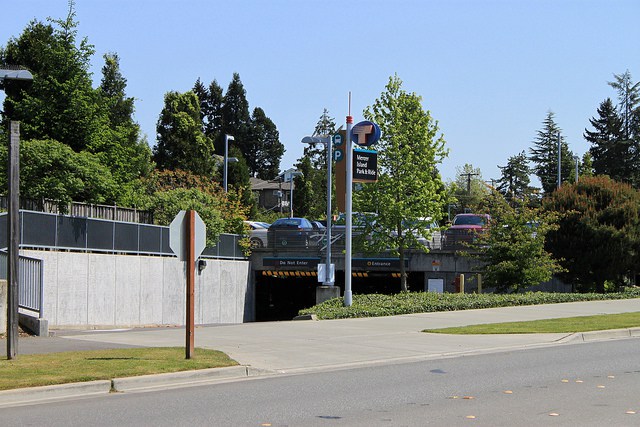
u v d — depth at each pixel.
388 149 34.56
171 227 13.71
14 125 13.53
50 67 35.94
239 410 10.19
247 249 41.00
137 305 31.05
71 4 36.56
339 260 40.88
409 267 39.41
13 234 13.53
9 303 13.52
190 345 13.81
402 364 14.68
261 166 114.56
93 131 36.59
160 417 9.73
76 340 17.41
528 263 31.55
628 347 17.11
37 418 9.66
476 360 15.11
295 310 47.16
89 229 28.86
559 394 11.19
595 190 35.75
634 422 9.23
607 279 35.25
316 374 13.46
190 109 67.38
